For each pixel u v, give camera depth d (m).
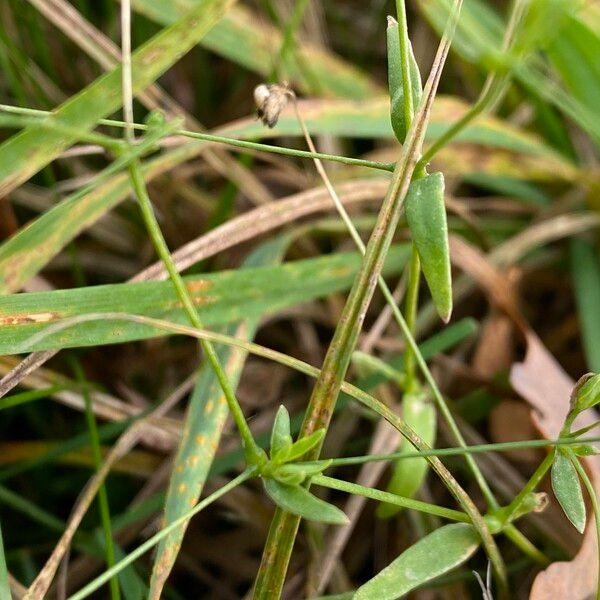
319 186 0.27
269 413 0.26
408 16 0.34
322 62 0.30
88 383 0.24
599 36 0.26
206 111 0.33
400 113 0.19
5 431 0.26
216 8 0.20
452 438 0.25
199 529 0.25
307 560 0.24
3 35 0.26
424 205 0.18
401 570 0.19
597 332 0.27
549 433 0.24
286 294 0.24
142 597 0.21
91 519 0.25
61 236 0.22
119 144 0.18
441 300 0.18
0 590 0.19
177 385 0.27
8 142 0.19
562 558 0.23
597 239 0.29
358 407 0.24
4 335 0.20
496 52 0.17
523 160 0.29
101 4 0.32
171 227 0.28
